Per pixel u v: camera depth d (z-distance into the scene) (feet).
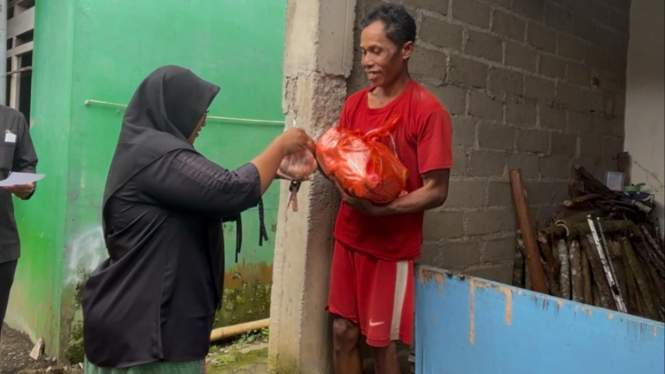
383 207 6.82
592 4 13.92
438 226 10.15
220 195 5.14
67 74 11.34
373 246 7.27
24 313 13.43
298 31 8.48
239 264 14.20
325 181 8.45
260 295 14.57
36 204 12.78
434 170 6.81
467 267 10.84
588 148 14.21
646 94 15.10
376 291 7.25
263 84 14.37
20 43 14.74
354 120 7.77
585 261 12.48
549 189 13.00
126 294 5.14
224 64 13.60
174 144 5.24
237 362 11.22
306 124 8.34
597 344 5.82
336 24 8.43
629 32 15.40
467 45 10.48
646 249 13.88
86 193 11.62
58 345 11.64
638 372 5.49
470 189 10.81
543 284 11.51
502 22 11.27
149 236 5.17
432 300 7.63
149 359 5.02
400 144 7.18
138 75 12.17
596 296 12.32
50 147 12.19
